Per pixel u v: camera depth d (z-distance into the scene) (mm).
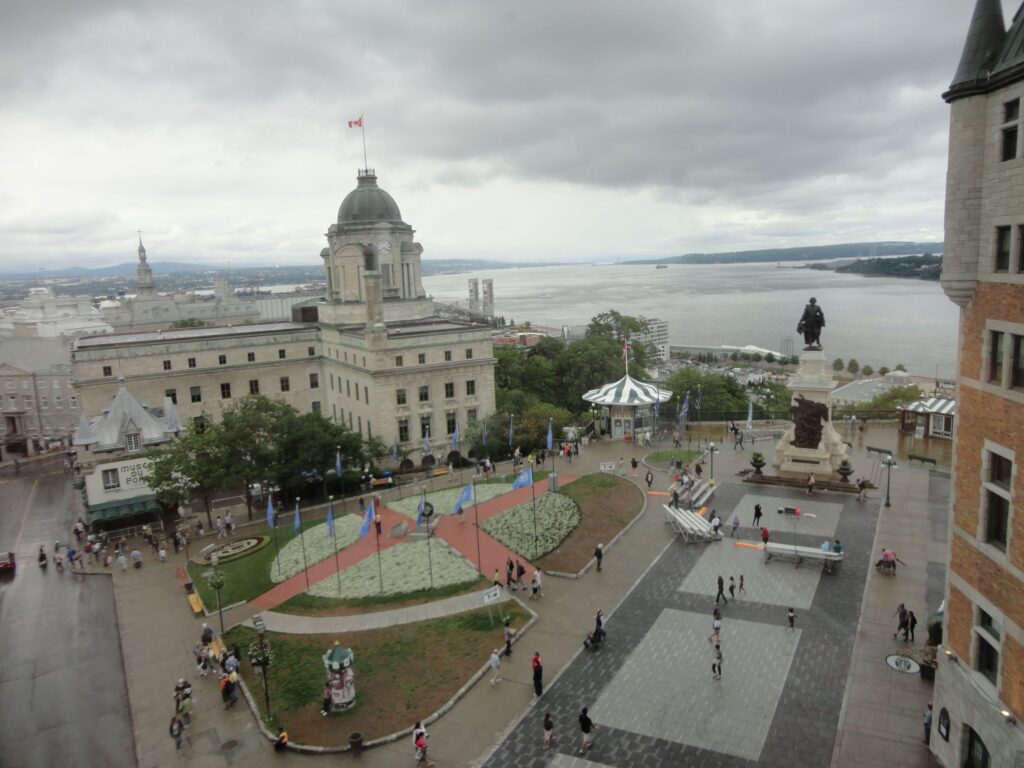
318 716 39188
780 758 33375
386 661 44156
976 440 29891
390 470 92375
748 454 86312
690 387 121500
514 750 35125
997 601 28531
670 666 41562
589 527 63500
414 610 50344
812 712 36656
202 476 71562
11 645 51656
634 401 93750
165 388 101000
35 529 83562
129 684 45094
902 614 42750
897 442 88125
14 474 115062
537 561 57062
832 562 53094
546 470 84000
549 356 151000
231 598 56312
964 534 30938
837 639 43531
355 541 65438
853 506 66438
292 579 58406
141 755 37719
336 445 81812
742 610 47812
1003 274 27562
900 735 34625
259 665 41062
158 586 60594
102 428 81938
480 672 41875
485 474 85062
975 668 30297
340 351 104875
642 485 75188
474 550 60156
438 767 34344
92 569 65688
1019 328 26656
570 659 42969
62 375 140000
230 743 37969
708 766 33125
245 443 74438
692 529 59688
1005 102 27031
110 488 78750
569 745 35219
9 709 43281
